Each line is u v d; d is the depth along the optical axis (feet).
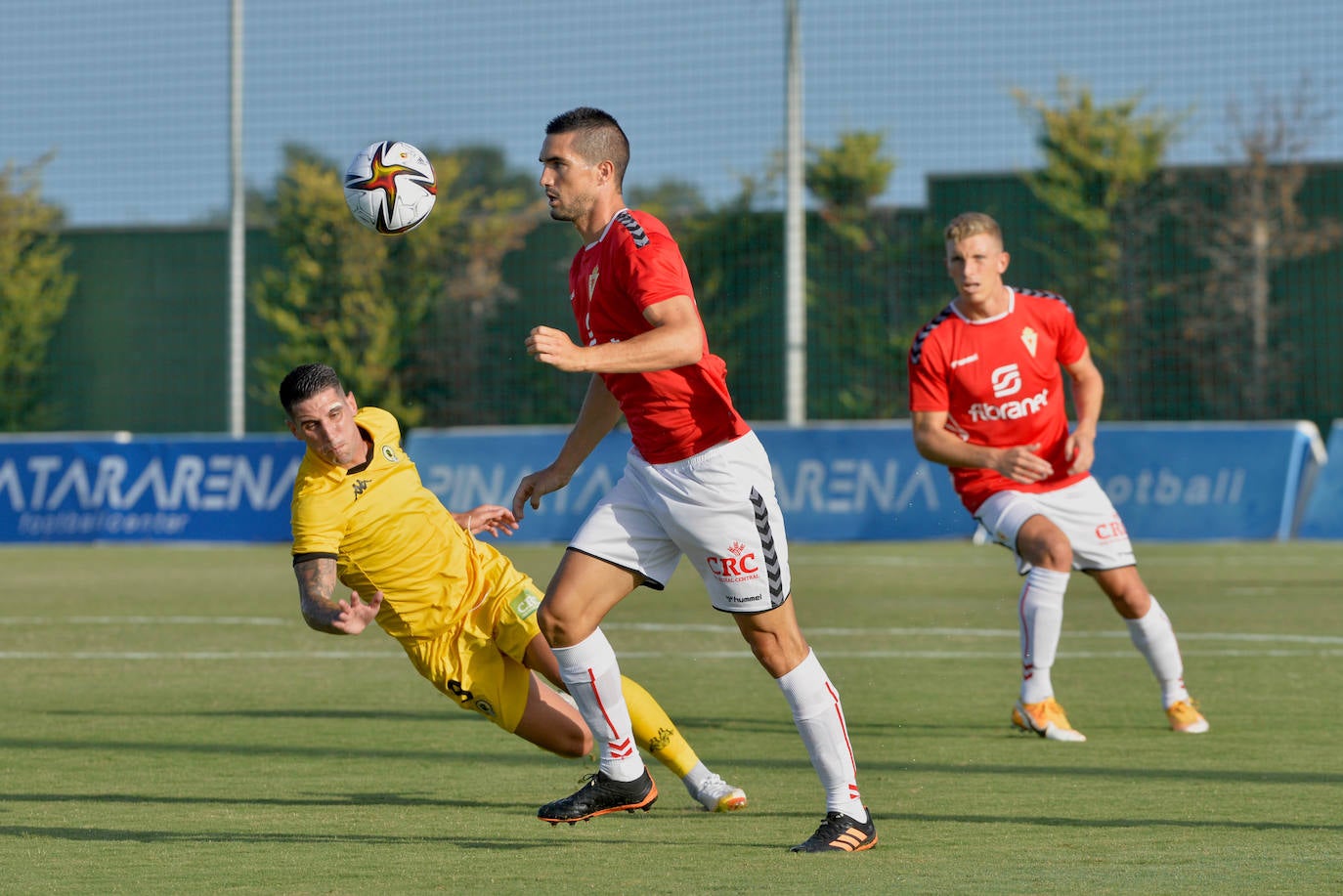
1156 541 141.38
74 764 47.19
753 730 53.42
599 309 35.78
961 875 31.22
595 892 29.96
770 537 35.47
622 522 36.76
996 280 55.11
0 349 225.56
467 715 57.77
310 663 74.13
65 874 32.12
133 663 74.13
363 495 39.37
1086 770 44.88
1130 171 218.59
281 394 38.34
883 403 217.56
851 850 33.83
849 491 147.54
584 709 37.06
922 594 103.60
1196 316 220.43
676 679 67.15
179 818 38.70
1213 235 222.69
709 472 35.27
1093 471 143.43
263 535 156.87
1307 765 45.39
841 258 221.05
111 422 247.70
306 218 213.87
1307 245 225.56
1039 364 55.31
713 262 214.69
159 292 247.29
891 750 48.80
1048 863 32.37
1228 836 35.17
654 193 214.28
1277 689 62.08
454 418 221.05
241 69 180.65
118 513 160.35
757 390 216.54
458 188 226.79
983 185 226.38
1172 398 221.46
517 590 40.81
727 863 32.86
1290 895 29.14
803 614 92.73
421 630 40.70
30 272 227.20
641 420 35.94
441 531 40.60
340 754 49.03
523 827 37.55
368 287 215.10
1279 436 141.49
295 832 36.78
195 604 102.73
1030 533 52.75
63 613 97.71
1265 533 140.26
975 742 50.62
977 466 53.01
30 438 164.25
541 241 226.38
